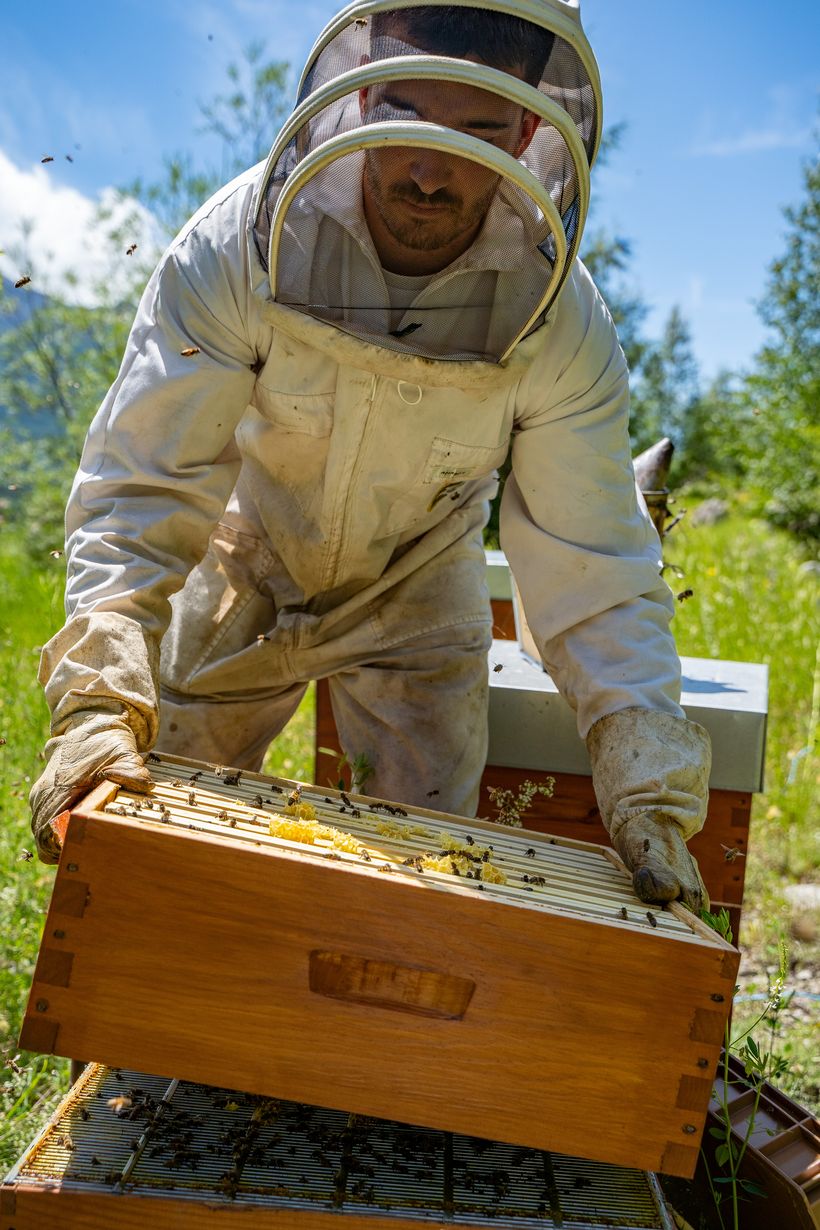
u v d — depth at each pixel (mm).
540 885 1710
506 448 2312
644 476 3316
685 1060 1493
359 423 2121
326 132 1841
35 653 4066
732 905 2783
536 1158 1718
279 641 2645
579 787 2916
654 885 1735
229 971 1456
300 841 1583
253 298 2004
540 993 1479
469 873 1637
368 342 1882
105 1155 1604
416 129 1664
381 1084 1488
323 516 2367
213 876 1437
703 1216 1954
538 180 1703
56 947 1444
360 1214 1525
